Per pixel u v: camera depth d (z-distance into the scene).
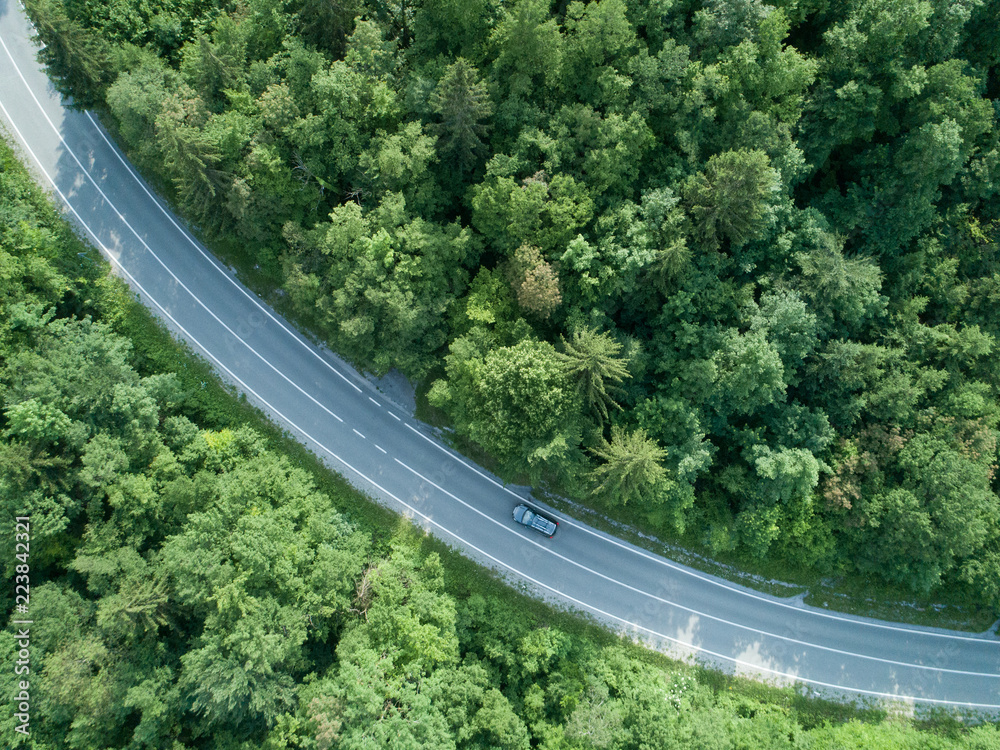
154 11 53.41
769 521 56.16
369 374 59.56
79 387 50.00
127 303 57.62
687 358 54.88
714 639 60.34
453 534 58.88
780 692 59.91
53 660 46.38
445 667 51.78
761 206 50.38
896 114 57.97
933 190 57.53
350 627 51.72
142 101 48.22
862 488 57.75
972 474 54.47
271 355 59.09
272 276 57.22
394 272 49.78
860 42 52.97
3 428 50.69
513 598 58.28
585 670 55.12
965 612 62.94
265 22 51.03
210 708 46.34
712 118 52.09
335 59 52.62
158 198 59.12
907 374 57.91
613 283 50.88
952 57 58.31
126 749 48.03
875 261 58.78
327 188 52.53
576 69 51.00
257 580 49.22
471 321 53.34
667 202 50.22
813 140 56.84
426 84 48.78
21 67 59.28
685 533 60.22
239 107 49.56
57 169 58.78
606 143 49.72
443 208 54.00
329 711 46.03
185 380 57.75
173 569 47.91
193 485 51.66
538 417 49.19
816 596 61.94
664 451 49.59
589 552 59.97
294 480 54.72
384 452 59.25
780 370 52.25
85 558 48.50
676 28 52.41
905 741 57.72
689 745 50.66
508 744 49.50
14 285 52.47
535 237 50.62
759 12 50.12
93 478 49.53
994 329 59.84
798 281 55.69
